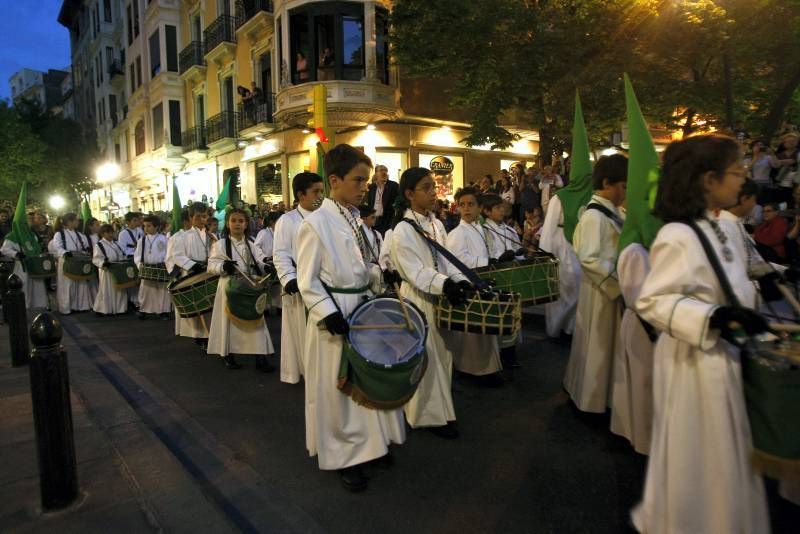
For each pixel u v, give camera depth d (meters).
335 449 3.19
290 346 5.37
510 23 12.20
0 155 29.58
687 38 12.36
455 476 3.42
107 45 37.69
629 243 3.23
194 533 2.76
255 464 3.73
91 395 5.07
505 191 13.69
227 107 24.38
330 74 17.94
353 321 3.06
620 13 11.77
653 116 14.44
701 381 2.10
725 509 2.04
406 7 13.34
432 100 19.56
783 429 1.95
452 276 4.06
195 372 6.12
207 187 26.08
